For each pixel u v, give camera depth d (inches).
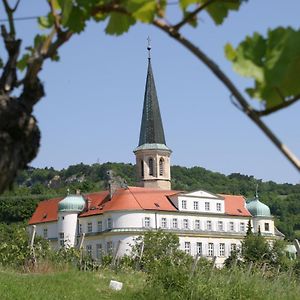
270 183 6624.0
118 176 6535.4
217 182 6752.0
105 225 4133.9
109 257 1641.2
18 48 123.6
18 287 868.6
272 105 99.0
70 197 4365.2
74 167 6535.4
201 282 899.4
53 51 121.2
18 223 4709.6
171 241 2856.8
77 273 1133.7
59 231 4308.6
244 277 903.7
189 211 4229.8
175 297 891.4
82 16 118.2
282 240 2940.5
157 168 4810.5
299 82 98.4
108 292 973.8
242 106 100.0
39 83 123.3
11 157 117.6
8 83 121.9
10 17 124.3
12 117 118.3
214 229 4311.0
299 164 98.1
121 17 121.4
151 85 4891.7
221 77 101.9
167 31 109.7
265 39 98.3
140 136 4906.5
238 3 114.5
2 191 118.7
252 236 3024.1
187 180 6761.8
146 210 4069.9
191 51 107.3
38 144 124.0
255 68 97.2
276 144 98.7
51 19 121.0
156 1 109.0
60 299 840.9
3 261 1290.6
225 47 98.4
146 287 948.0
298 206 6048.2
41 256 1306.6
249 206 4552.2
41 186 5403.5
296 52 97.3
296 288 929.5
